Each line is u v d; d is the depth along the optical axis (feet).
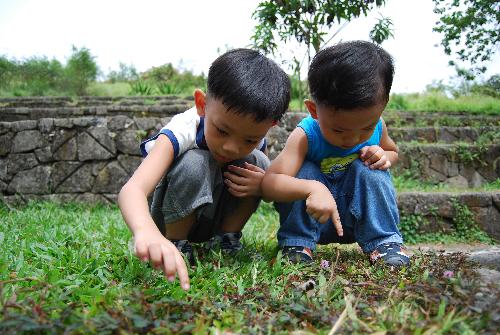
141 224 4.50
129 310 3.65
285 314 3.91
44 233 8.14
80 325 3.22
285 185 5.93
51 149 15.61
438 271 5.03
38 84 45.91
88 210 14.21
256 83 5.07
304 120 6.49
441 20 28.30
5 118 17.69
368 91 5.07
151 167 5.37
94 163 15.53
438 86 36.27
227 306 4.25
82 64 46.98
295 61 17.78
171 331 3.45
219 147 5.49
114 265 5.78
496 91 31.12
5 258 6.09
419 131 18.60
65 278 5.28
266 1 17.03
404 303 4.11
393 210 6.36
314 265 5.82
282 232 6.50
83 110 17.61
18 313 3.61
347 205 6.49
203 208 6.25
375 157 6.32
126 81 55.52
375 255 6.12
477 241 10.91
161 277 5.27
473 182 16.30
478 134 18.90
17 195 15.44
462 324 3.49
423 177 16.21
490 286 4.14
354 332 3.53
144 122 15.71
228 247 6.62
